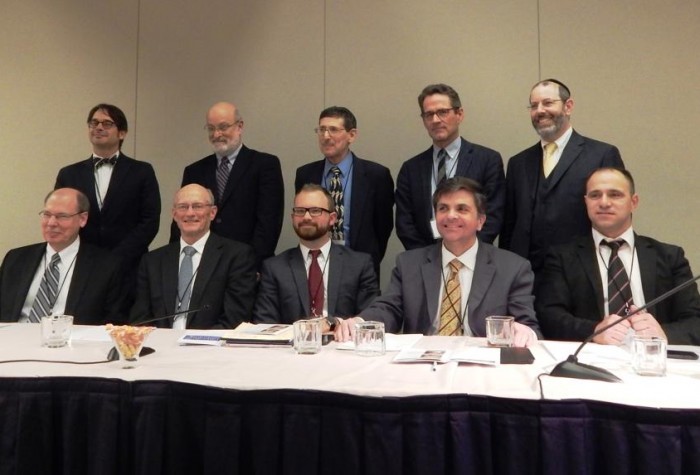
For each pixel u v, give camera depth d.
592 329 2.36
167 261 3.01
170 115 4.50
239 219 3.59
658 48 3.89
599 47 3.96
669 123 3.88
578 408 1.27
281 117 4.34
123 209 3.70
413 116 4.16
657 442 1.22
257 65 4.39
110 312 3.03
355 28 4.26
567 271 2.68
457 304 2.44
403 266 2.59
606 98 3.95
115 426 1.49
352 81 4.25
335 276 2.98
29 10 4.66
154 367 1.67
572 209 3.04
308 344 1.90
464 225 2.42
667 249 2.62
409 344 2.03
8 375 1.57
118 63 4.57
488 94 4.08
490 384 1.43
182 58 4.49
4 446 1.53
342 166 3.55
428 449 1.33
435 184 3.36
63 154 4.60
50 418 1.53
